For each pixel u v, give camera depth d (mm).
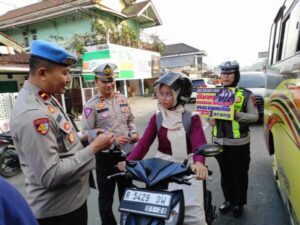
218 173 4895
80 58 17750
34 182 1726
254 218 3328
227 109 3166
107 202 3068
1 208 835
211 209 2727
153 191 1785
